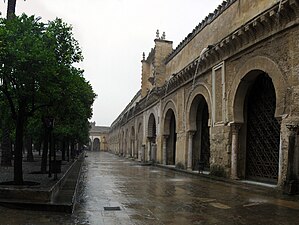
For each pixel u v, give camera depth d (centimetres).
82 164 2928
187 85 2238
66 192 1018
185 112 2266
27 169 1808
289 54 1152
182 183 1478
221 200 997
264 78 1462
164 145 2870
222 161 1625
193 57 2212
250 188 1264
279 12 1164
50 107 1232
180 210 838
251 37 1380
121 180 1586
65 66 1076
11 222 654
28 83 960
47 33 1016
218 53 1680
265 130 1446
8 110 1155
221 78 1667
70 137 2602
